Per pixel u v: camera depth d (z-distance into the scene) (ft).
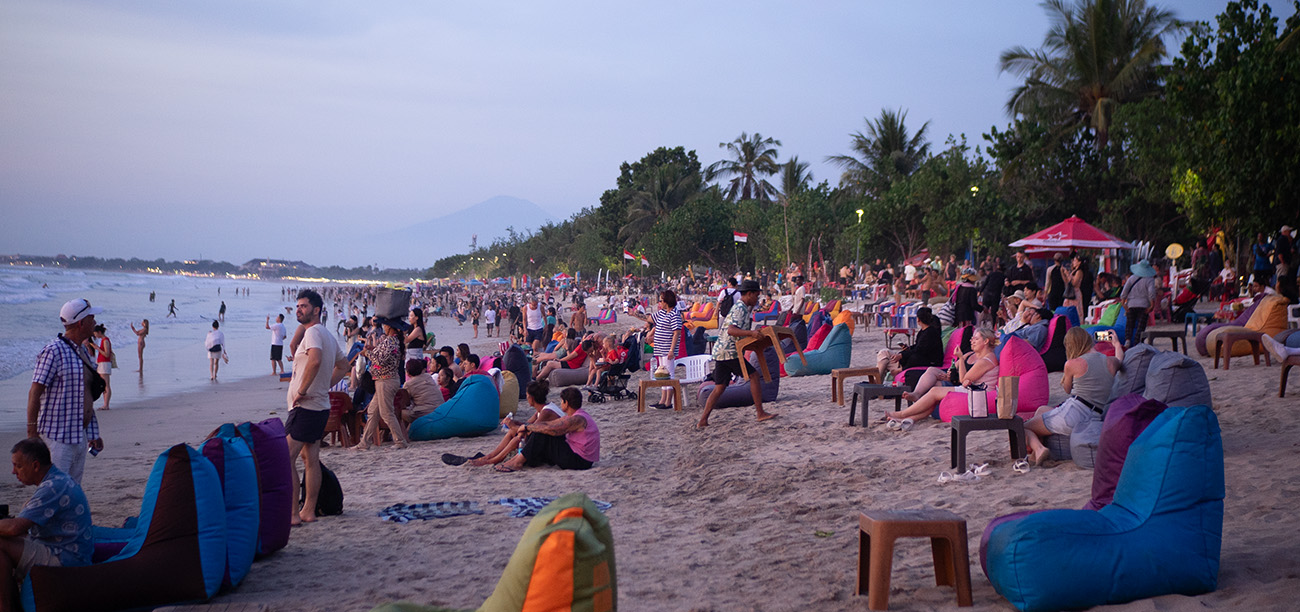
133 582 14.10
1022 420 21.50
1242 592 12.07
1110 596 12.17
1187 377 20.93
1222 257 68.39
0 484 28.76
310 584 16.03
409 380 36.17
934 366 32.01
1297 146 52.21
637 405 42.60
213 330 70.23
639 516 21.43
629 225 232.32
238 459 16.02
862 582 14.01
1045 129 106.93
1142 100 100.63
